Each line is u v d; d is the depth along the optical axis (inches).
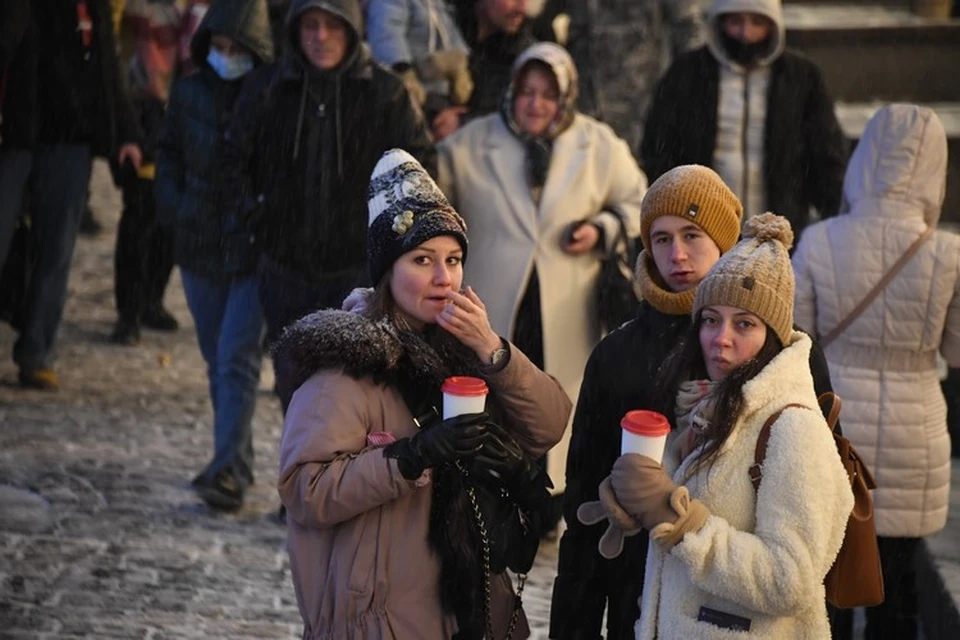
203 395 1077.1
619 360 488.7
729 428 413.1
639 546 475.5
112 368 1121.4
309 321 440.1
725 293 421.1
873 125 671.8
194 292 870.4
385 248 445.4
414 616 429.7
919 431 662.5
